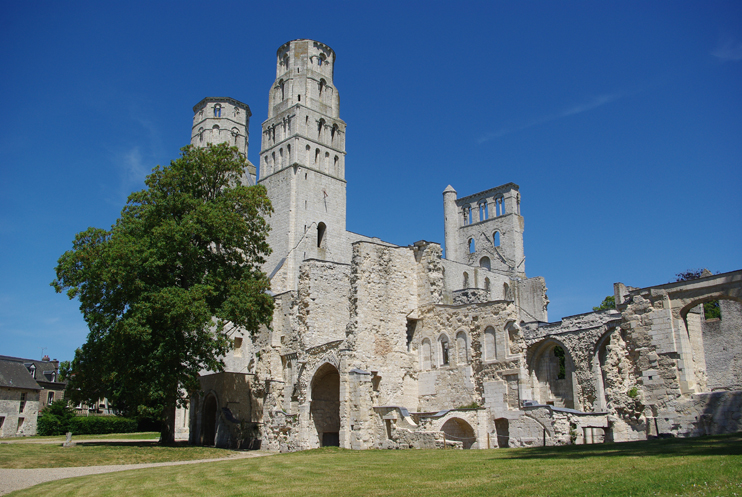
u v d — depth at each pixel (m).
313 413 42.72
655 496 13.74
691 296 31.64
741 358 48.56
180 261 42.66
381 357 41.50
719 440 23.52
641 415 32.47
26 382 84.38
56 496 22.00
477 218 112.62
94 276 42.25
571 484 16.05
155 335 41.69
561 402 49.22
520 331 37.41
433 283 44.38
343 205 82.94
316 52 86.56
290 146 80.31
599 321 47.88
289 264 74.44
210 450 41.06
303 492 18.70
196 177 46.47
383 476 20.94
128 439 61.25
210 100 100.81
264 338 51.25
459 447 33.78
